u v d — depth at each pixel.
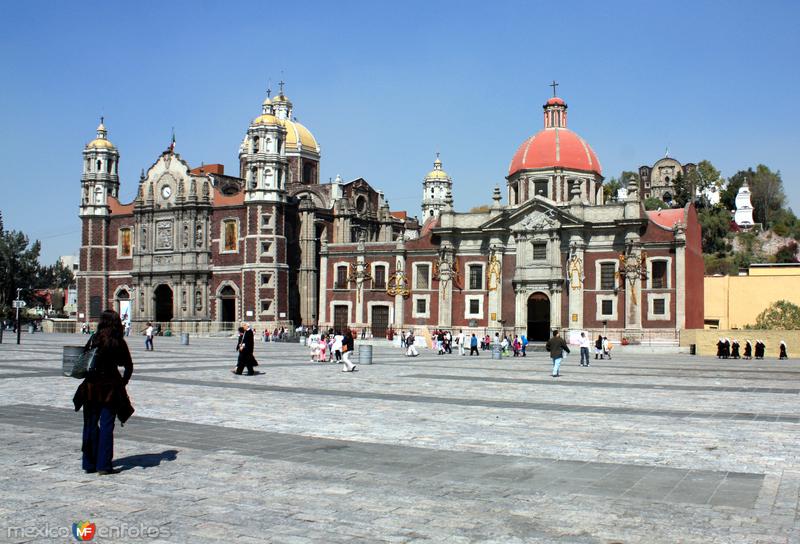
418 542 10.84
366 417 23.14
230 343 85.50
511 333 90.06
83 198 121.25
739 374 45.62
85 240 121.00
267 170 107.50
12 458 16.28
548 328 94.75
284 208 109.31
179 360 49.88
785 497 13.57
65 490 13.59
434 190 158.00
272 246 107.12
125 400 15.18
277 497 13.23
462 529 11.48
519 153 97.19
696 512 12.55
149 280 115.50
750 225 191.25
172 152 115.31
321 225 115.38
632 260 83.25
